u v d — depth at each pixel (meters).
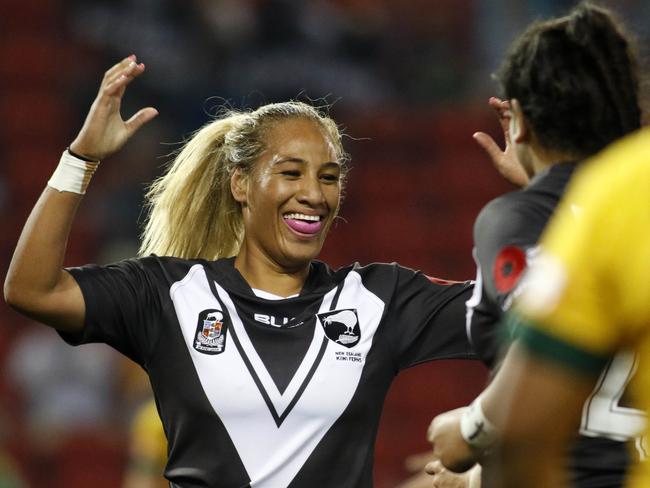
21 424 31.14
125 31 40.81
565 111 8.31
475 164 39.28
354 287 11.88
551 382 6.52
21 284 11.08
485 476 8.50
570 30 8.40
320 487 11.10
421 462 12.09
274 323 11.48
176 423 11.31
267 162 11.82
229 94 39.41
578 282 6.49
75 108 41.00
